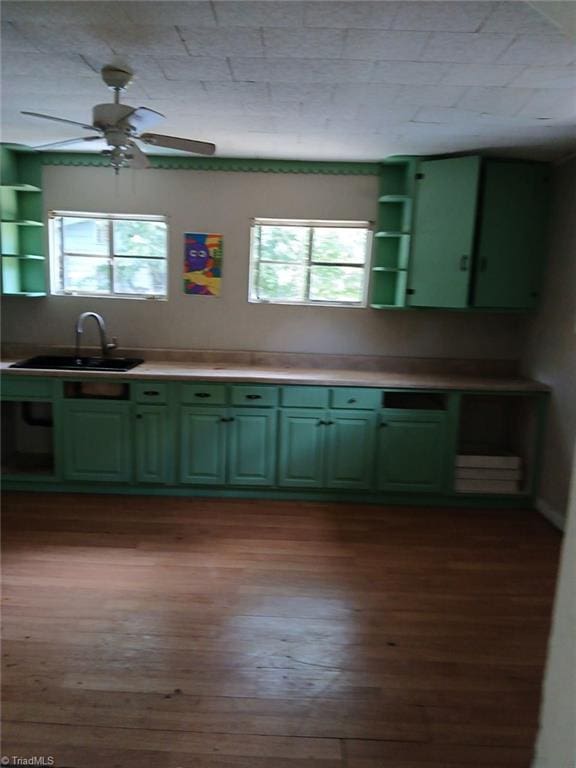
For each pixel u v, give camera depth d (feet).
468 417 13.30
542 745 2.73
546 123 9.22
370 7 5.57
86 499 11.57
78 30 6.33
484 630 7.39
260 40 6.45
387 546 9.87
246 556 9.29
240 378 11.31
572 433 10.48
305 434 11.55
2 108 9.44
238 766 5.13
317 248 12.89
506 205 11.43
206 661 6.54
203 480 11.71
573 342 10.54
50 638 6.86
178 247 12.81
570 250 10.78
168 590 8.11
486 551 9.80
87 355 12.99
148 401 11.43
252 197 12.58
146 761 5.15
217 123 9.80
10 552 9.12
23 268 12.85
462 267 11.51
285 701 5.95
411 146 10.94
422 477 11.71
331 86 7.86
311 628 7.29
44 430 13.30
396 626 7.41
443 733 5.61
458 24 5.88
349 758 5.27
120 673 6.27
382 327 13.07
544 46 6.38
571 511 2.56
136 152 8.75
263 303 13.00
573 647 2.49
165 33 6.35
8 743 5.28
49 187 12.55
